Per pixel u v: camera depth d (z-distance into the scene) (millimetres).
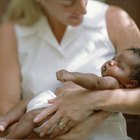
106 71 1808
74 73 1663
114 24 2074
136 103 1716
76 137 1751
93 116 1749
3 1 2824
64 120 1719
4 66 2117
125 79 1770
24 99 2027
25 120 1755
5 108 2047
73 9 1931
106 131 1805
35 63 2104
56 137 1746
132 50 1812
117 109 1725
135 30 2037
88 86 1686
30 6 2148
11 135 1742
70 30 2092
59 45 2092
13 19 2207
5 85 2088
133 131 2301
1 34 2170
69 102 1742
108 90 1747
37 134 1765
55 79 2066
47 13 2127
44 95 1833
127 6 2420
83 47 2078
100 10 2141
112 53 2074
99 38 2074
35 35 2143
